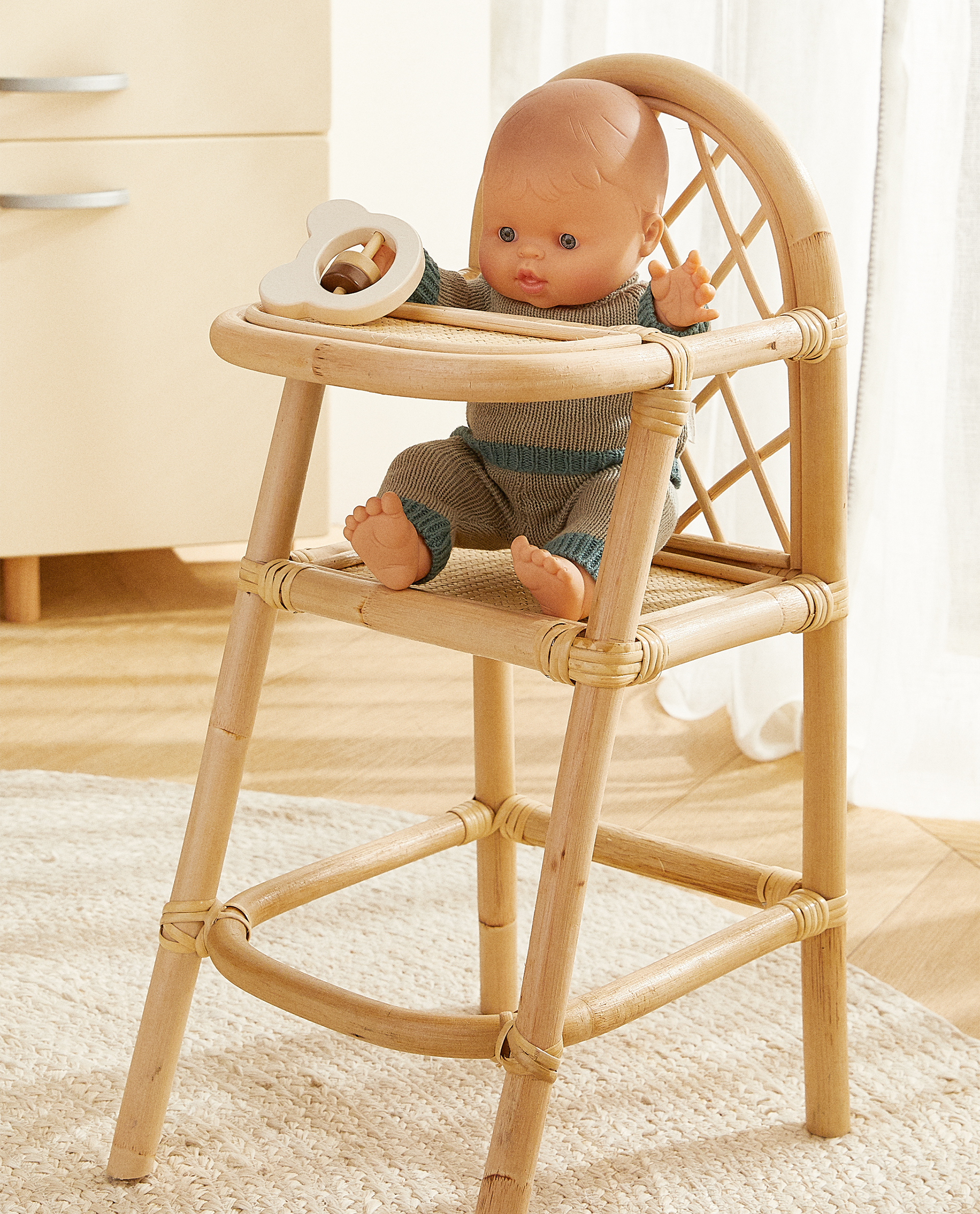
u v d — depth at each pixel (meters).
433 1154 0.91
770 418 1.45
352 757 1.49
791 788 1.45
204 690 1.64
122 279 1.68
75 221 1.65
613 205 0.79
